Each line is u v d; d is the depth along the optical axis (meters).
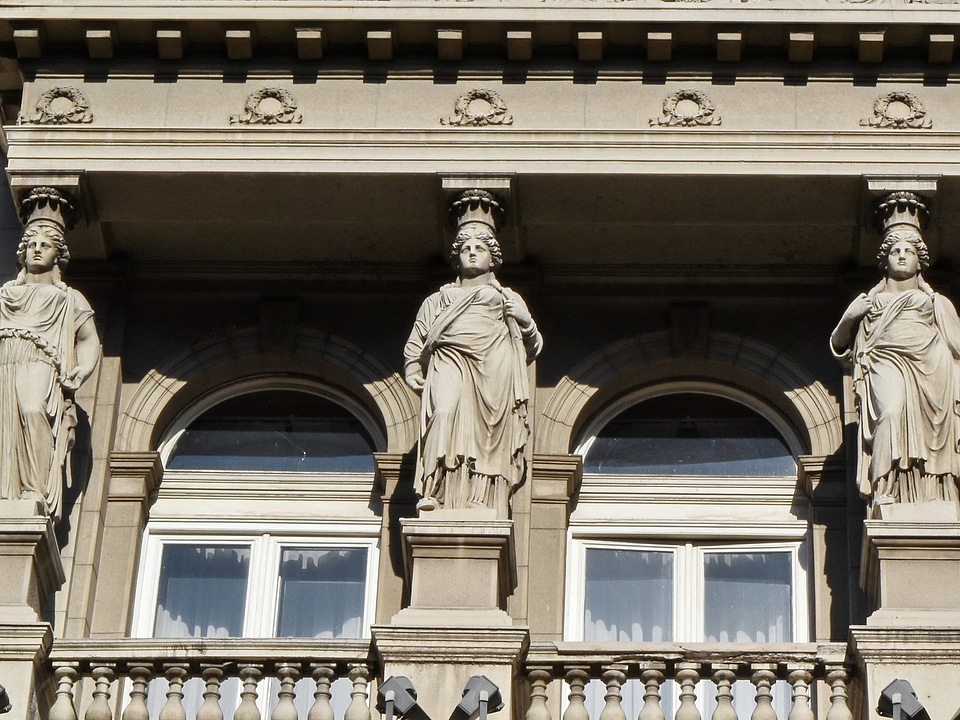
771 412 30.84
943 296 29.31
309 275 31.14
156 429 30.58
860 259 30.23
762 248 30.44
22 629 26.47
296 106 29.61
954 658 25.77
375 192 29.47
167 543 30.14
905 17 29.23
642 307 30.98
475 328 27.97
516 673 26.36
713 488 30.31
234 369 30.97
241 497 30.42
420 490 27.28
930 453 27.31
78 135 29.44
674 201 29.50
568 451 30.08
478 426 27.59
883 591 26.38
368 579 29.94
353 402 31.06
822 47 29.64
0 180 32.28
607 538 30.08
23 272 28.88
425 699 25.84
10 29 29.66
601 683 28.73
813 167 29.00
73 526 29.19
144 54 29.95
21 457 27.70
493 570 26.72
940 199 29.22
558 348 30.72
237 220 30.02
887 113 29.31
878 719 25.50
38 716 26.66
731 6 29.33
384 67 29.81
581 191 29.33
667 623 29.61
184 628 29.66
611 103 29.56
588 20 29.36
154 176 29.31
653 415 30.94
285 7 29.53
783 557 29.89
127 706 26.77
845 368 29.94
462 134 29.31
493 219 29.14
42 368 28.09
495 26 29.50
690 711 26.00
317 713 26.14
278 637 28.69
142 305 31.16
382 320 31.00
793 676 26.23
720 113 29.42
